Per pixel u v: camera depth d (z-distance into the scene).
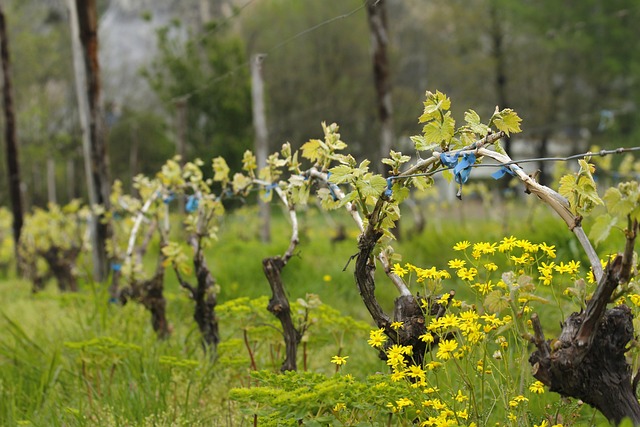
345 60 44.75
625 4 35.50
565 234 8.34
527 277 3.42
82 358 5.69
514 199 15.04
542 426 3.61
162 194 7.11
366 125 43.41
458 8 40.19
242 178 6.03
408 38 44.78
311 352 6.14
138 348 5.62
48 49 35.50
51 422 5.15
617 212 2.96
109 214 9.46
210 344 6.31
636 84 37.31
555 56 39.50
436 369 3.72
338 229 16.55
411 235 15.23
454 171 3.67
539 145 39.72
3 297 12.38
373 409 3.69
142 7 37.97
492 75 40.56
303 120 42.91
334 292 9.27
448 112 3.76
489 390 4.67
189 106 24.72
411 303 4.07
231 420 4.95
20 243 13.93
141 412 5.10
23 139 32.31
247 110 25.00
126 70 34.38
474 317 3.57
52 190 28.06
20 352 6.53
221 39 26.08
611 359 3.17
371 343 3.80
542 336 3.27
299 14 43.88
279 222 24.67
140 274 7.22
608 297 3.06
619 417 3.15
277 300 4.98
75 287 13.01
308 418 3.72
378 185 3.79
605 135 35.41
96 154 10.96
